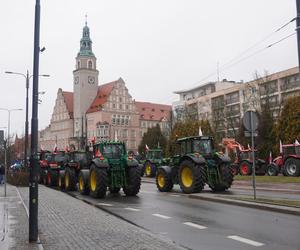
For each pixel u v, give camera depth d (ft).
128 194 65.00
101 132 329.52
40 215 41.39
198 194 59.16
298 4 44.27
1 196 65.10
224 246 27.07
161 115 391.65
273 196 54.29
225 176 64.34
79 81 349.82
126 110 352.08
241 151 122.93
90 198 61.52
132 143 352.28
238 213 40.96
